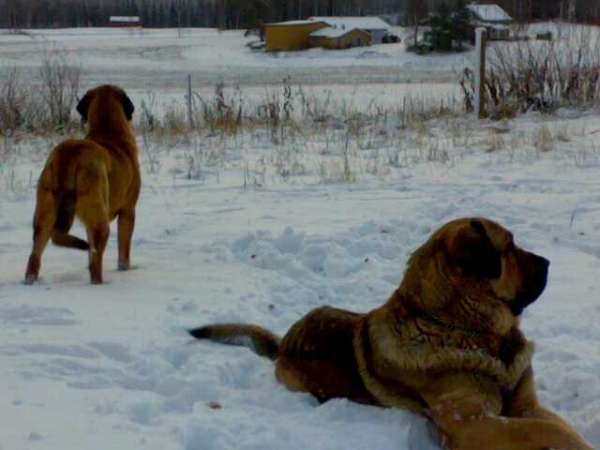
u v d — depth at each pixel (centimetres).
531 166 1427
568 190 1210
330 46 6209
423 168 1453
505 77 2188
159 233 1028
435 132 1920
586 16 2672
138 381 548
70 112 2084
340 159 1585
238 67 4719
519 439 448
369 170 1443
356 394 528
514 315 501
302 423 494
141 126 2052
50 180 794
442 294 489
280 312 723
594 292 767
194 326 663
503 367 485
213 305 718
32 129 2002
